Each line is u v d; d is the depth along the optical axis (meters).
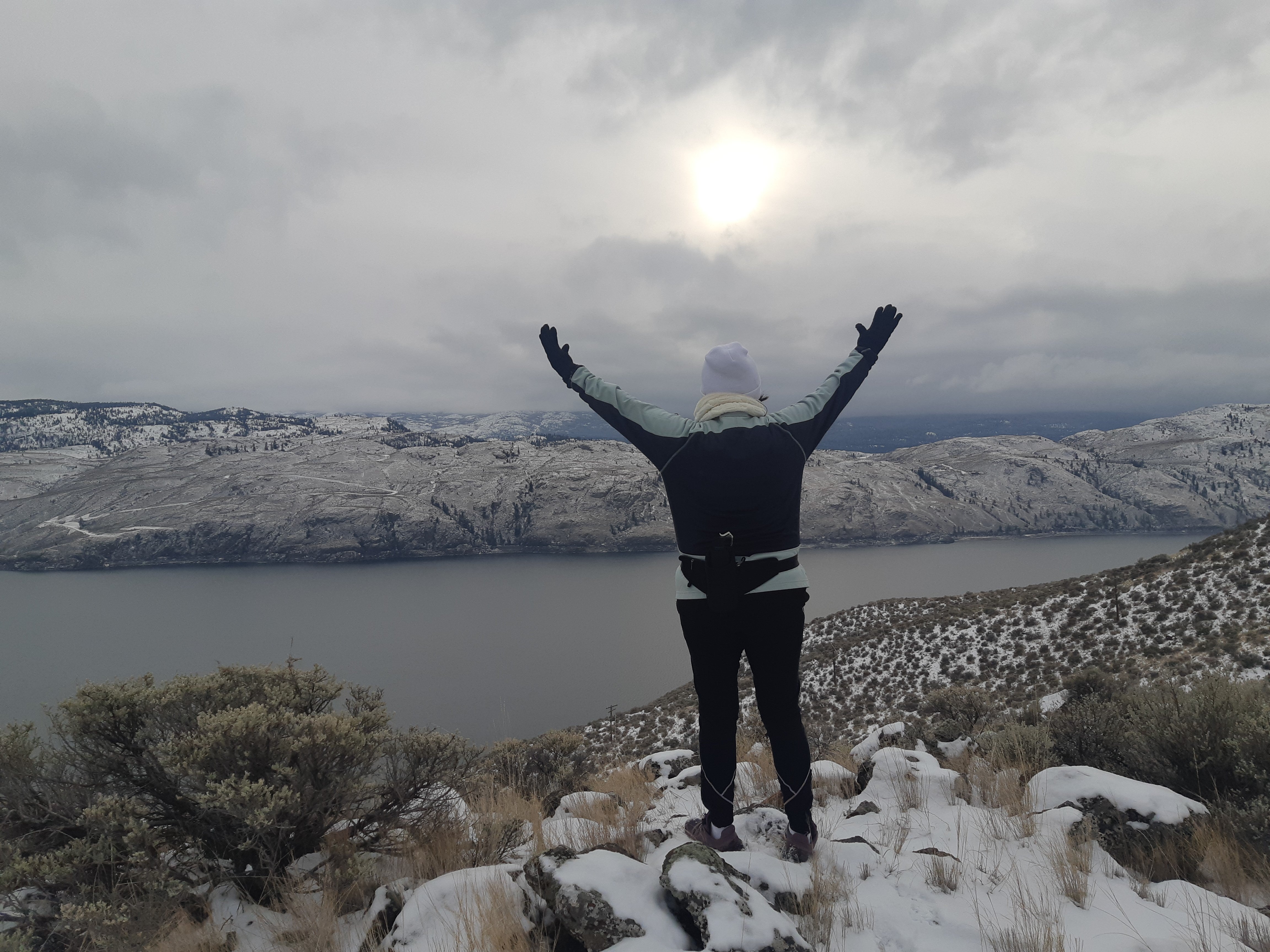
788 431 2.48
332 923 2.49
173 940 2.44
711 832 2.80
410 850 3.14
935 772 3.90
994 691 39.66
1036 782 3.40
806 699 51.22
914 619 64.12
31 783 2.92
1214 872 2.73
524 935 2.16
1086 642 40.56
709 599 2.38
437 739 3.28
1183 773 3.66
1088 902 2.34
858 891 2.45
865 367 2.77
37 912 2.64
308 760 2.91
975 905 2.33
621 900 2.11
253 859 2.91
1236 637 30.42
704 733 2.73
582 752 6.58
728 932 1.85
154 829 2.84
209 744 2.75
